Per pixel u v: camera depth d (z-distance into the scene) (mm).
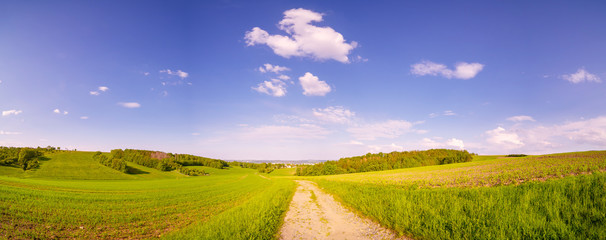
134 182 68250
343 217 13328
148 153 160250
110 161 113125
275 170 176250
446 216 9328
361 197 17094
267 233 9875
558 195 10008
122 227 14328
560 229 7141
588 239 6441
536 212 8695
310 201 20906
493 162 61750
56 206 19766
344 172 119062
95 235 12680
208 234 8867
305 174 136875
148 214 17922
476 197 12000
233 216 12094
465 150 106250
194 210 19750
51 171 89000
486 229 7672
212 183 62156
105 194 31766
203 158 180375
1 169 81188
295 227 11398
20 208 17609
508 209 9273
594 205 8711
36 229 12977
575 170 21953
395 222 10133
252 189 39000
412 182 28922
